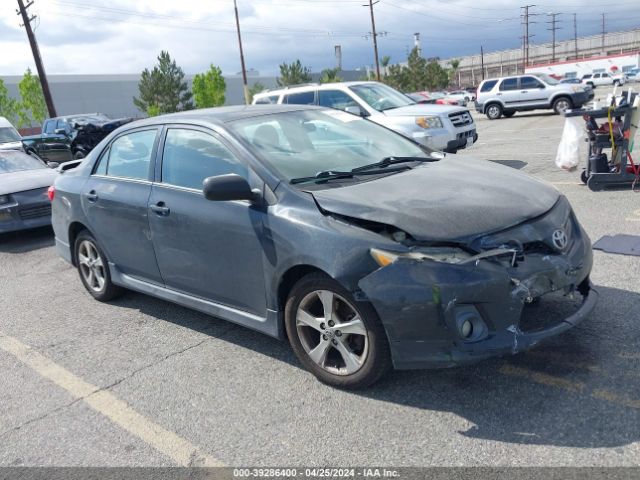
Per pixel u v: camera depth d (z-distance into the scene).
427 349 3.00
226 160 3.95
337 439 3.01
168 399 3.61
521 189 3.60
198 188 4.08
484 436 2.88
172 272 4.36
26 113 49.66
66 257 5.72
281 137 4.12
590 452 2.68
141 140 4.72
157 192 4.36
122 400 3.67
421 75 62.41
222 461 2.94
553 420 2.94
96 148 5.34
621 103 7.30
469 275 2.93
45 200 8.77
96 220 5.00
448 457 2.76
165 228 4.26
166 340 4.51
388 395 3.34
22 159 10.07
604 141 7.54
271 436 3.10
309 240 3.30
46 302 5.75
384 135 4.72
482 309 2.96
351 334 3.36
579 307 3.35
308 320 3.50
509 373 3.42
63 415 3.57
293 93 11.80
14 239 9.05
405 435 2.97
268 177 3.67
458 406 3.16
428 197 3.38
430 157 4.42
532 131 16.66
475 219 3.14
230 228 3.75
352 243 3.15
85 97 64.44
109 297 5.43
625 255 5.12
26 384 4.03
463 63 114.00
